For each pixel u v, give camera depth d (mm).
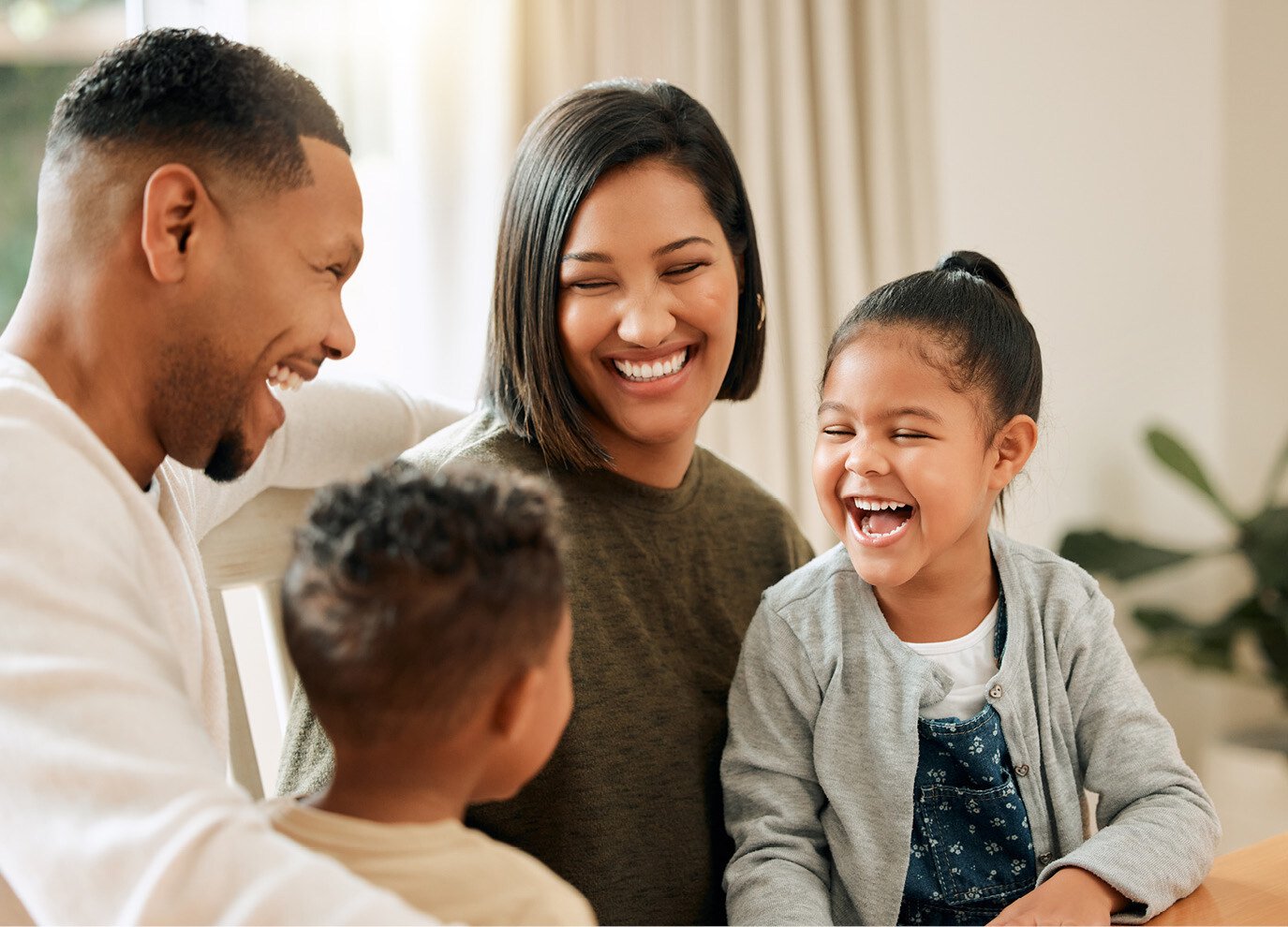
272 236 714
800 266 2223
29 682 552
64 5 1929
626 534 1029
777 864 928
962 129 2322
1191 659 2340
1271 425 2479
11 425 633
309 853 544
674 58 2109
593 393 1016
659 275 980
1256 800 2318
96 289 701
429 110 1848
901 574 930
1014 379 968
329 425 1143
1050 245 2412
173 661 629
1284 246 2480
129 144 691
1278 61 2408
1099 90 2426
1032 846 946
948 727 946
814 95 2266
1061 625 979
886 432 931
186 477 947
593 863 948
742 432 2229
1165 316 2453
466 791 651
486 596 602
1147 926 786
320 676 611
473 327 1879
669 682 1011
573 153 959
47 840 540
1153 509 2516
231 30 1722
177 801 536
